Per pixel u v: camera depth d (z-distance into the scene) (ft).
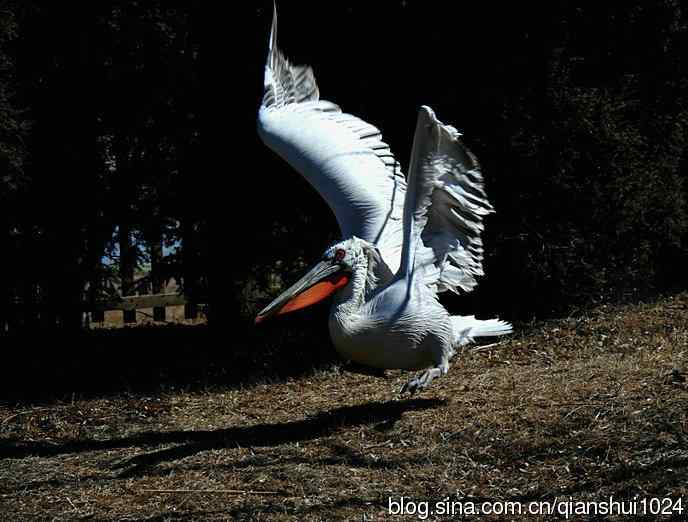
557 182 30.22
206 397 24.47
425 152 18.72
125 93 35.35
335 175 21.11
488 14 30.19
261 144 31.50
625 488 15.31
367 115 30.81
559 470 16.44
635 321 29.09
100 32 34.83
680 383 20.18
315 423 20.54
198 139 33.45
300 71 23.50
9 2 31.22
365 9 30.40
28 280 34.96
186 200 33.40
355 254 19.44
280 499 16.08
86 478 17.99
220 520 15.35
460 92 30.19
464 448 17.95
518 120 29.99
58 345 33.42
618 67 32.53
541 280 31.30
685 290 35.53
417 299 19.40
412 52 30.63
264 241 32.71
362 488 16.39
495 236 30.60
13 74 32.58
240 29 31.65
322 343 29.94
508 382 22.11
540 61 30.22
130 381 27.14
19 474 18.49
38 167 34.30
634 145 31.22
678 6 32.40
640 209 31.40
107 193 35.83
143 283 39.34
